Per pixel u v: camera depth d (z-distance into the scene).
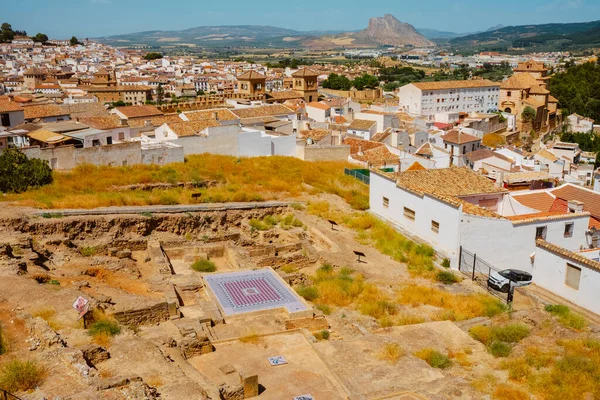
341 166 64.62
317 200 49.69
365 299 30.02
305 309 26.78
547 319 25.55
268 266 33.72
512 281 33.06
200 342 22.36
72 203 39.88
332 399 19.02
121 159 52.44
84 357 18.66
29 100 105.31
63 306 23.12
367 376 20.41
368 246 40.00
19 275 26.25
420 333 24.86
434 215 39.19
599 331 24.53
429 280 34.56
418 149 77.31
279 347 23.33
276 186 51.94
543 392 19.52
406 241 39.84
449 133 85.38
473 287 33.78
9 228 33.38
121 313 23.80
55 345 19.42
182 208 41.53
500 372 21.25
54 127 60.81
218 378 20.22
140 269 32.53
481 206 42.69
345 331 25.94
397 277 34.78
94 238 36.22
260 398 19.06
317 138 75.62
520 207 42.47
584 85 165.25
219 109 81.12
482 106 154.75
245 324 25.62
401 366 21.17
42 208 38.28
